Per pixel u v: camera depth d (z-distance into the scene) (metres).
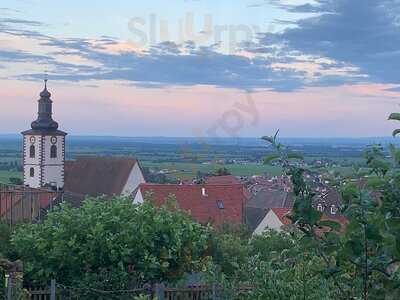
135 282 12.86
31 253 13.01
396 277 2.38
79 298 12.50
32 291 12.47
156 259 12.86
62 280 13.06
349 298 2.57
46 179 59.12
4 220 16.06
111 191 53.69
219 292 4.30
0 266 11.81
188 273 13.32
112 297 12.45
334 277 2.60
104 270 12.66
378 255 2.38
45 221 13.53
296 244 3.14
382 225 2.27
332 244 2.47
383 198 2.32
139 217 13.20
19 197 17.89
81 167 57.75
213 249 15.29
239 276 4.13
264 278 3.50
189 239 13.41
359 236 2.37
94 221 13.07
